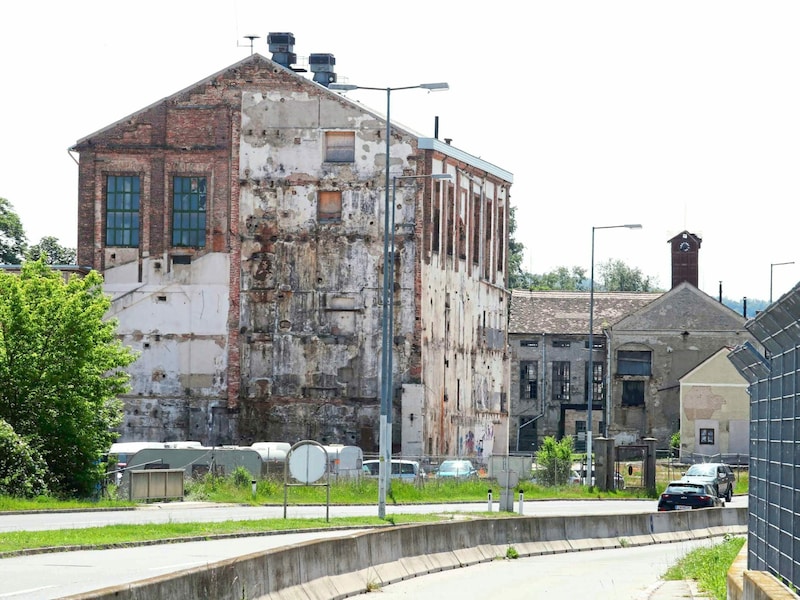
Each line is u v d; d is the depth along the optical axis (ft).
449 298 304.71
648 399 449.89
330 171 288.51
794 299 68.49
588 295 496.64
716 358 421.59
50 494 175.63
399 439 284.00
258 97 290.56
